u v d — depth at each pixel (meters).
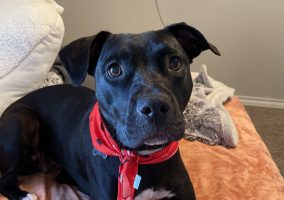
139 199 0.36
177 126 0.29
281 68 0.90
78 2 0.88
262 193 0.40
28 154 0.44
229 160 0.46
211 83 0.63
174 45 0.33
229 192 0.40
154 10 0.88
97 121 0.35
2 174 0.42
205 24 0.88
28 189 0.42
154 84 0.30
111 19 0.89
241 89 0.92
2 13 0.50
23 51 0.48
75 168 0.41
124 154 0.33
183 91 0.33
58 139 0.44
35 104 0.46
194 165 0.45
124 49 0.31
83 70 0.34
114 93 0.32
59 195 0.41
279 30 0.86
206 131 0.51
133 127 0.29
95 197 0.37
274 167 0.46
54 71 0.62
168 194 0.36
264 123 0.85
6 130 0.42
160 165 0.35
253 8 0.85
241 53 0.89
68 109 0.44
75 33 0.91
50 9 0.51
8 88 0.48
